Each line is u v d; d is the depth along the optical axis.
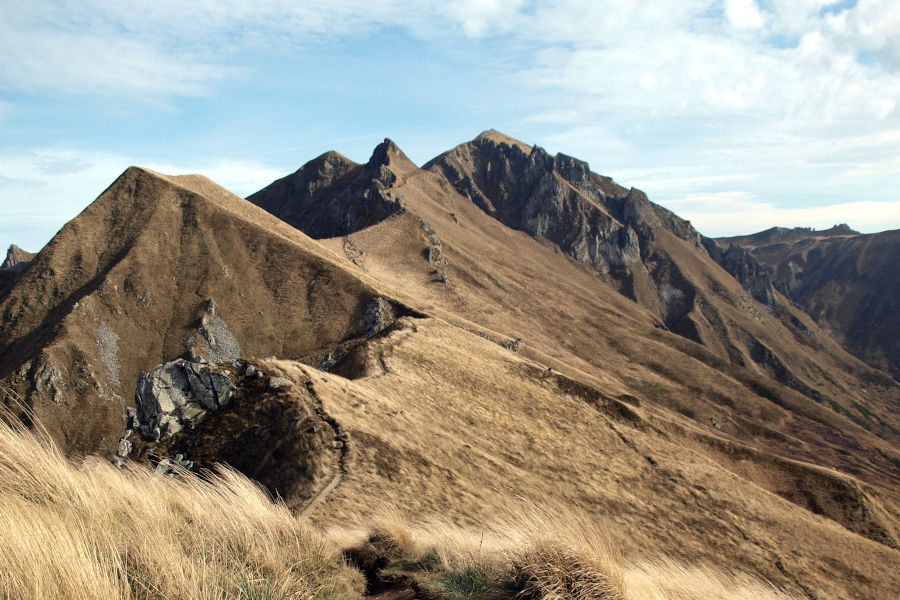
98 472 6.40
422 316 132.62
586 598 5.05
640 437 66.62
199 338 127.00
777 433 167.00
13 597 3.38
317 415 30.75
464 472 33.44
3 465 5.12
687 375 196.38
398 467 28.27
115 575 3.91
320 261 149.88
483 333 135.62
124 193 154.50
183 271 139.88
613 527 39.06
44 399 103.94
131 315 126.81
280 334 133.75
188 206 154.88
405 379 56.72
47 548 3.81
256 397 31.59
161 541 4.64
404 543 8.34
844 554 48.44
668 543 40.47
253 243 152.50
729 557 42.03
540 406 65.81
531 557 5.68
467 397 58.78
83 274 133.50
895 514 75.94
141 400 31.09
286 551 5.87
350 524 19.19
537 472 45.06
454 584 6.14
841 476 79.75
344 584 5.95
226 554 5.17
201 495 6.57
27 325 122.62
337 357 77.81
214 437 29.45
